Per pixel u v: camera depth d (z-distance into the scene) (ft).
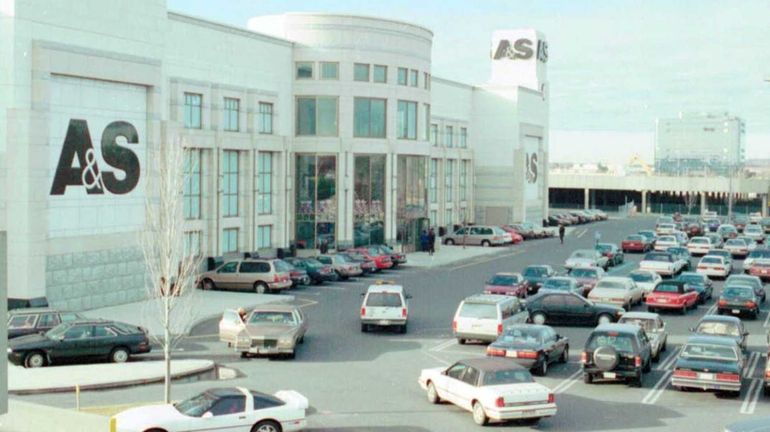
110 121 135.44
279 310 107.04
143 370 92.48
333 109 212.64
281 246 203.41
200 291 156.66
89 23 129.90
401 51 224.12
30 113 120.26
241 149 186.91
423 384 83.66
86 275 131.23
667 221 340.80
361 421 75.51
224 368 97.25
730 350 86.43
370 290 122.01
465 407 76.74
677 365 85.97
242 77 188.34
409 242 236.22
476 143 312.50
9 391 82.74
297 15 210.18
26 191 120.16
